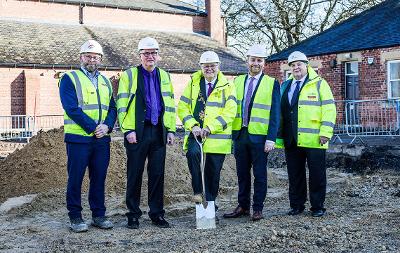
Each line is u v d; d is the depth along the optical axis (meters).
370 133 18.69
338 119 22.58
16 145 23.69
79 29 33.31
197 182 7.72
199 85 7.93
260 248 6.42
